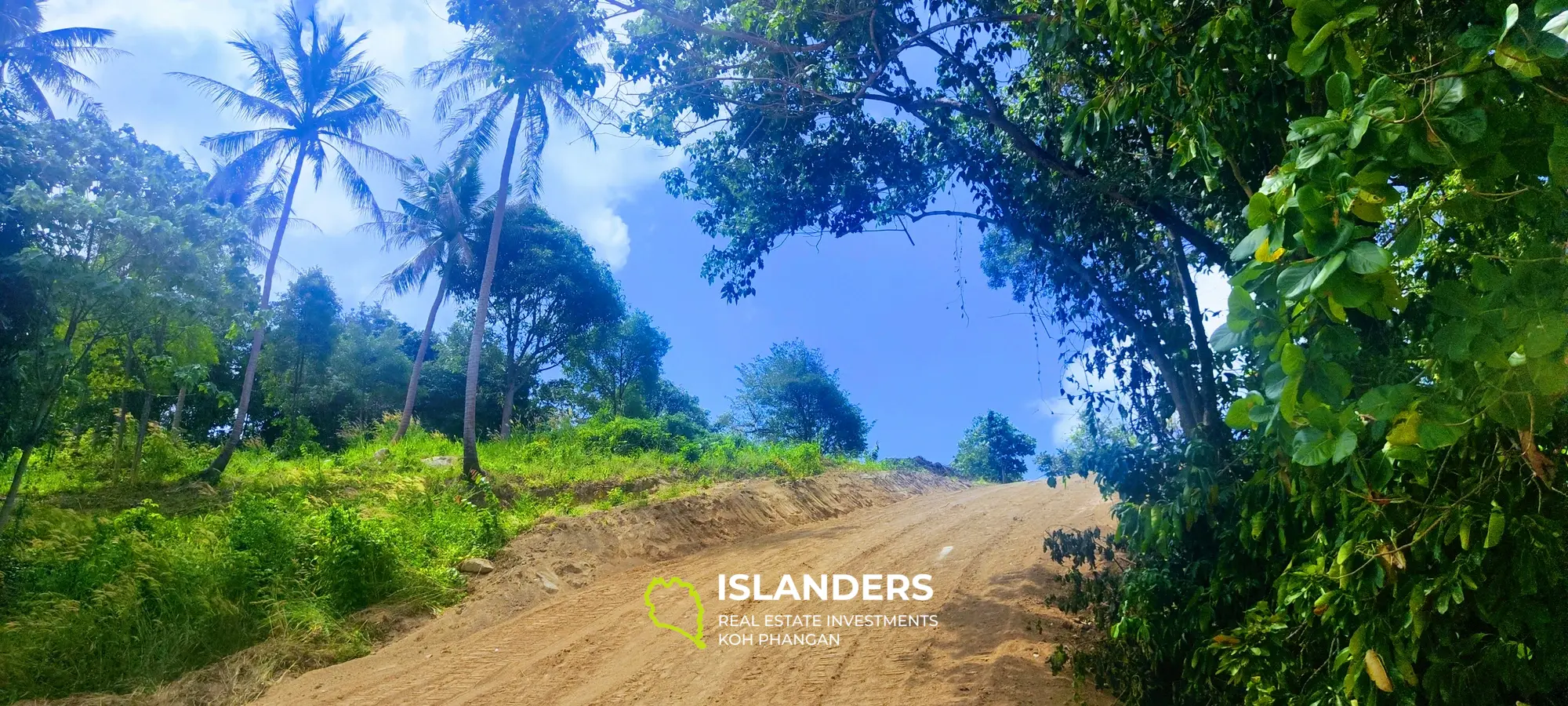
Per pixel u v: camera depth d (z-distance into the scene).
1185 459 5.74
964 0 7.62
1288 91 4.00
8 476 13.74
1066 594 9.53
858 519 16.83
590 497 16.11
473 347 17.95
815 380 38.94
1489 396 2.11
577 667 7.96
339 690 7.52
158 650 7.89
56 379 9.03
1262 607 4.08
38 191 8.49
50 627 7.64
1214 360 6.40
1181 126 4.37
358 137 22.72
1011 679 6.99
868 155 9.20
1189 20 4.30
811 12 7.52
